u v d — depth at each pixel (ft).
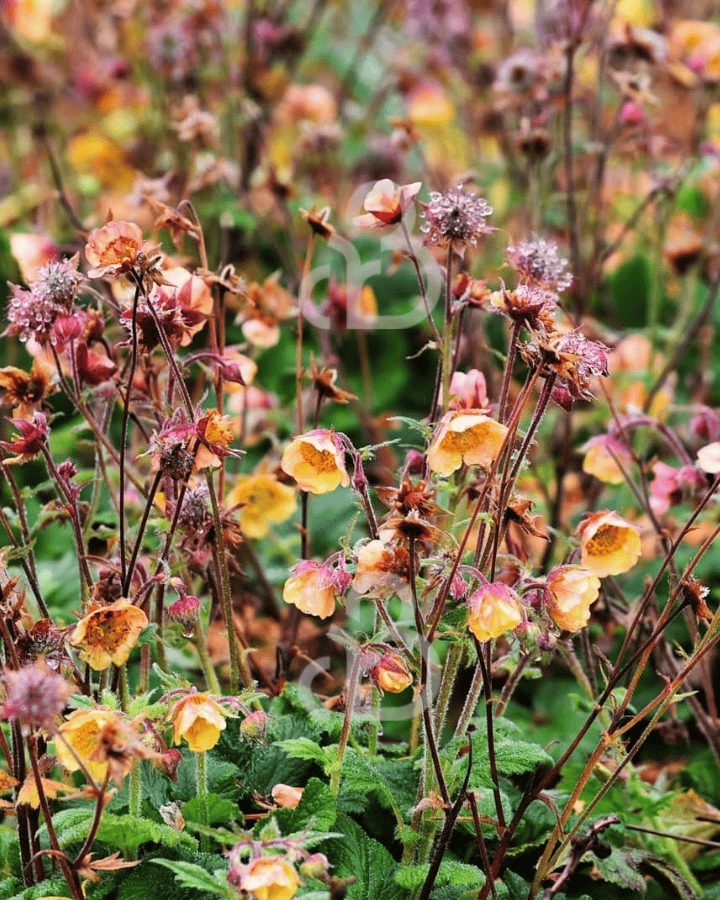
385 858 5.03
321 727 5.22
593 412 6.52
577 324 6.21
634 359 6.52
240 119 7.93
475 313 6.23
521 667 5.24
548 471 6.42
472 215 5.07
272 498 5.68
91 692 5.16
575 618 4.84
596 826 4.95
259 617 6.03
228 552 5.32
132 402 5.28
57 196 6.69
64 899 4.83
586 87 7.95
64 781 5.10
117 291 5.51
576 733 5.76
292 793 5.04
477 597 4.78
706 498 5.01
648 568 6.20
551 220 7.52
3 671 4.79
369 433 6.40
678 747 5.88
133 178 8.03
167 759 4.85
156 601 5.18
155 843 5.09
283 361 7.22
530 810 5.24
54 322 5.05
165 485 5.28
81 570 5.14
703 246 6.83
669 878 5.26
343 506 6.38
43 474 6.59
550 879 5.21
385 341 7.50
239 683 5.45
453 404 4.98
